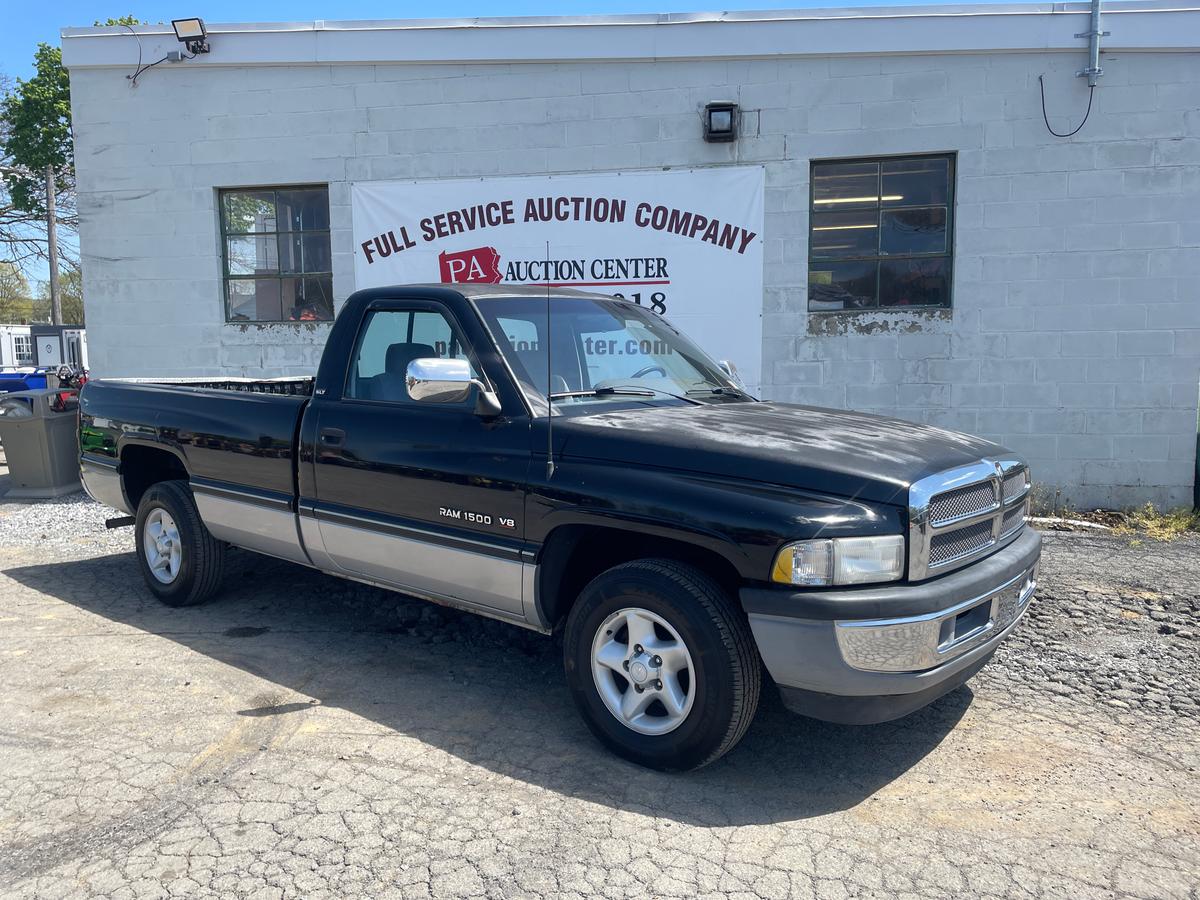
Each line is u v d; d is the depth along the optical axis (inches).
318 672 183.6
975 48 323.6
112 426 235.6
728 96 342.6
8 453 371.9
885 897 112.7
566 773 142.8
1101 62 318.0
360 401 181.3
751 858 120.6
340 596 234.1
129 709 164.7
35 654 192.1
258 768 143.3
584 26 347.6
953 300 335.6
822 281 348.5
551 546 152.5
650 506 138.0
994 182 328.5
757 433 148.2
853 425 160.4
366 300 187.0
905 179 340.2
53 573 258.4
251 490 199.6
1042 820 131.3
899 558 129.3
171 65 377.4
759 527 128.7
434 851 121.1
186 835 124.3
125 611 222.4
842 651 125.9
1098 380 328.8
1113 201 322.3
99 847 121.5
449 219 366.0
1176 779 143.6
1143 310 323.9
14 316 2183.8
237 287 392.5
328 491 183.8
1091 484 332.5
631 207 353.4
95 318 395.5
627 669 143.7
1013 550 154.2
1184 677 182.4
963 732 159.8
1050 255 327.6
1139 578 245.1
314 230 384.2
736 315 350.0
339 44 364.2
